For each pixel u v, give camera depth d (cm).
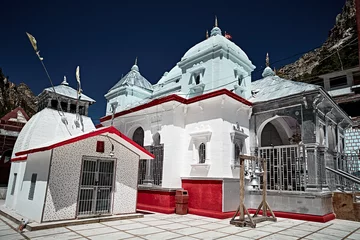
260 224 870
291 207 1009
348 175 1054
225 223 884
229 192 1044
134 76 2225
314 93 1045
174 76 1928
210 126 1159
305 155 1036
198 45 1603
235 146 1173
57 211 778
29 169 935
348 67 3022
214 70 1420
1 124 1827
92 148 880
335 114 1424
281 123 1462
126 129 1527
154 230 744
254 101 1265
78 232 688
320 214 934
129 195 968
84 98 1545
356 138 1786
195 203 1097
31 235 647
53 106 1451
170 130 1216
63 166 808
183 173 1205
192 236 680
